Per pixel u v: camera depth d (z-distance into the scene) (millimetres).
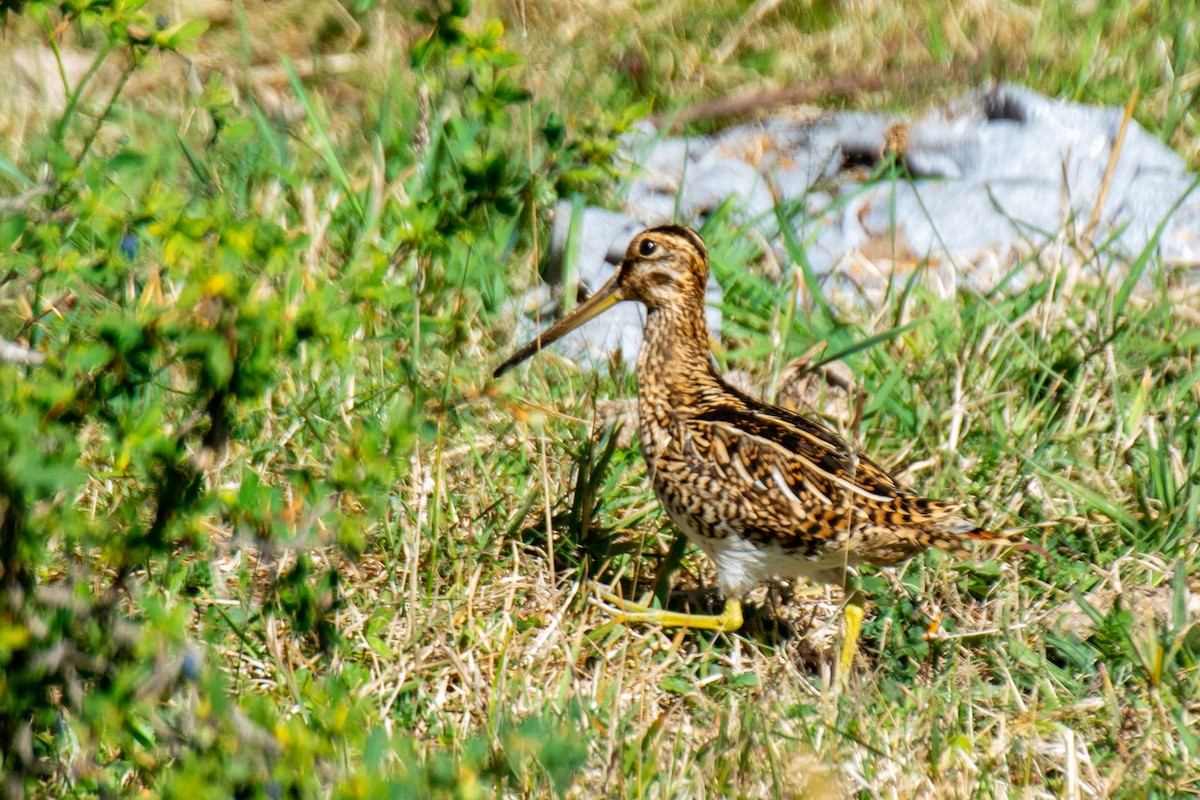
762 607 9914
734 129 15797
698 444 9398
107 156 13102
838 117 15859
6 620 6211
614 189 14258
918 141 15422
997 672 9094
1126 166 14930
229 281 6070
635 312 12930
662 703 8930
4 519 6215
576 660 9062
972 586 9836
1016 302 12586
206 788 5730
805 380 11938
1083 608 9227
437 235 8367
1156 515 10453
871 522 8945
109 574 9039
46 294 10672
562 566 10109
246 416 9719
